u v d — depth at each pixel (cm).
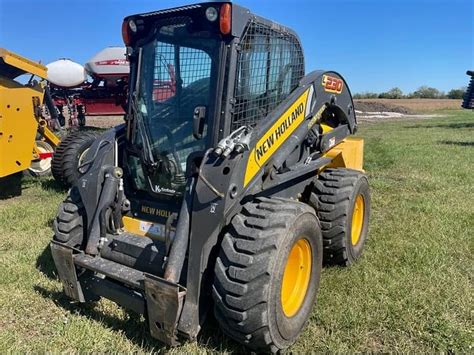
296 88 390
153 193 348
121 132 376
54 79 1218
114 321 339
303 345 311
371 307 354
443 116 3325
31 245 490
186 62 326
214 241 279
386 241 496
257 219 283
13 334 323
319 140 436
